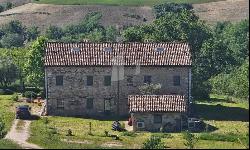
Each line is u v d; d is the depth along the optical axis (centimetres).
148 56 19425
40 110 19812
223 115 19212
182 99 17938
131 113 17625
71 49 19612
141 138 15862
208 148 13812
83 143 14725
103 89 19225
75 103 19275
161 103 17762
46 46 19750
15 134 15938
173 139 15588
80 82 19212
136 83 19200
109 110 19288
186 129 17488
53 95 19212
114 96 19238
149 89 19038
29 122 17850
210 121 18300
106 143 14925
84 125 17762
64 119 18600
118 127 17175
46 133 16112
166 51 19600
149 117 17575
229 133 16225
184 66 19150
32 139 14988
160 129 17325
